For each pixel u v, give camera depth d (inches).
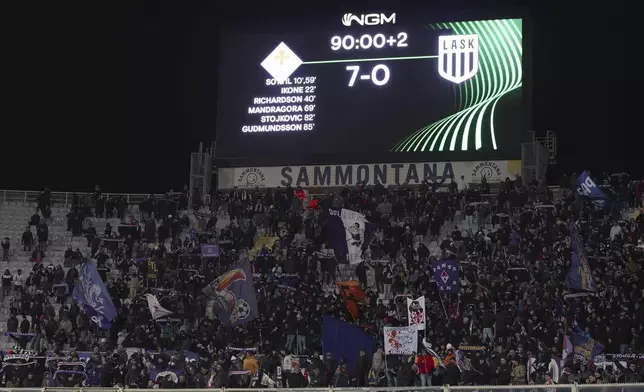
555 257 1699.1
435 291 1651.1
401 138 1962.4
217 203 1950.1
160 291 1717.5
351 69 2000.5
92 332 1663.4
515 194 1831.9
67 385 1467.8
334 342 1483.8
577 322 1547.7
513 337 1521.9
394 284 1674.5
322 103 2000.5
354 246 1745.8
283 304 1633.9
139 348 1584.6
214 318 1644.9
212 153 2110.0
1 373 1521.9
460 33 1973.4
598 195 1800.0
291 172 2001.7
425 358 1421.0
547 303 1573.6
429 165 1961.1
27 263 1905.8
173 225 1892.2
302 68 2015.3
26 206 2041.1
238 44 2041.1
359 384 1437.0
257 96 2021.4
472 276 1648.6
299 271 1729.8
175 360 1472.7
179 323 1663.4
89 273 1615.4
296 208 1899.6
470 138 1939.0
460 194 1882.4
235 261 1784.0
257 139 2007.9
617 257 1688.0
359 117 1983.3
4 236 1973.4
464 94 1956.2
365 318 1608.0
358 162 1977.1
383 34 2000.5
